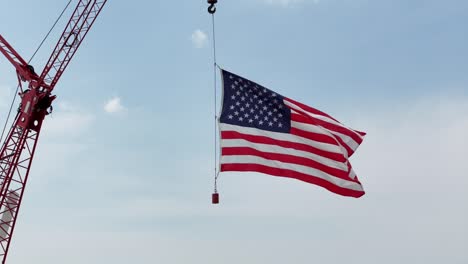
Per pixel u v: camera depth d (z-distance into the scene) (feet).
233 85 117.08
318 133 112.88
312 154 112.37
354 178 111.55
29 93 224.33
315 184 110.73
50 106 228.43
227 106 115.24
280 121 114.93
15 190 223.71
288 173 111.04
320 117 120.37
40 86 224.94
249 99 116.37
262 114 115.55
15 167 223.30
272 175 110.93
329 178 111.34
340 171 111.14
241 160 110.93
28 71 226.79
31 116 223.10
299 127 114.11
